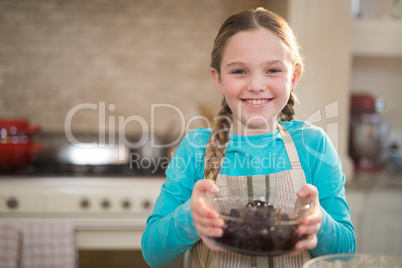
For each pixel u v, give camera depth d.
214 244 0.70
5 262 2.08
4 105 2.79
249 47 0.80
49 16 2.78
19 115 2.80
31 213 2.18
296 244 0.66
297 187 0.89
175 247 0.79
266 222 0.65
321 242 0.76
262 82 0.80
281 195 0.79
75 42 2.80
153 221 0.89
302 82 2.22
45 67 2.80
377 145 2.49
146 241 0.86
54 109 2.82
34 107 2.80
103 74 2.84
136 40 2.85
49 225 2.13
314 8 2.23
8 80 2.78
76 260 2.19
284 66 0.81
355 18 2.44
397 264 0.62
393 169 2.45
